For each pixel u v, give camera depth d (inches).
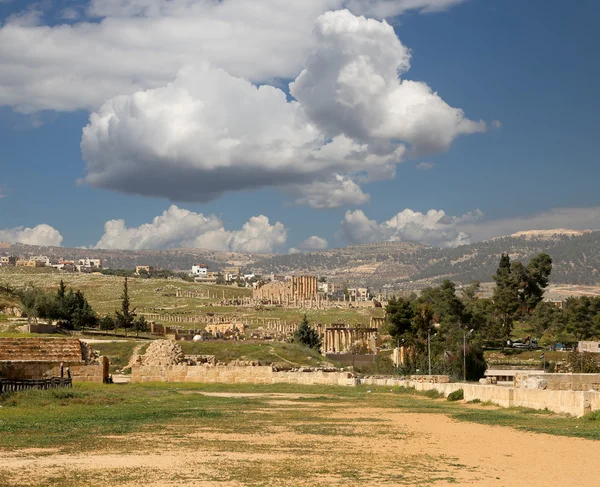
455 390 2352.4
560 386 1907.0
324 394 2672.2
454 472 919.7
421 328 4995.1
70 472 871.1
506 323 7362.2
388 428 1456.7
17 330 5068.9
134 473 872.9
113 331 6540.4
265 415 1722.4
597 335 6712.6
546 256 7564.0
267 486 807.7
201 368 3326.8
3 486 778.8
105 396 2092.8
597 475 900.0
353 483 834.2
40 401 1841.8
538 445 1184.8
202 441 1198.3
